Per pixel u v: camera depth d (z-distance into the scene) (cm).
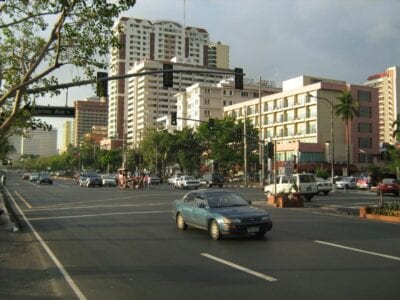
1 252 1176
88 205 2748
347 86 9356
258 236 1391
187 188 5525
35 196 3672
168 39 13600
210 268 955
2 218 1852
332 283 813
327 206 2681
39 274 929
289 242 1290
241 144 7775
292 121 9819
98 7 1393
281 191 2952
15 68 1709
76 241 1349
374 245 1230
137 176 5822
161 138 9312
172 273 915
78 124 16938
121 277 888
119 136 15375
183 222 1579
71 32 1453
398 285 795
